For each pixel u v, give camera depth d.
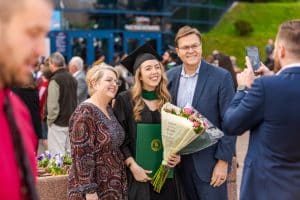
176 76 5.71
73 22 31.55
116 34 32.72
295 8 42.19
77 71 12.47
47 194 6.14
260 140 4.18
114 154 5.45
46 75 11.33
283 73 4.15
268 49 27.66
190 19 37.12
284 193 4.07
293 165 4.08
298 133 4.04
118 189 5.42
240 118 4.19
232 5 41.94
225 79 5.56
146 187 5.54
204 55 6.78
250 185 4.22
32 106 9.90
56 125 10.44
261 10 41.75
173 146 5.37
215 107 5.55
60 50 30.64
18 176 2.30
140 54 5.62
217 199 5.59
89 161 5.36
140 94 5.55
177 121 5.30
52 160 6.68
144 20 33.75
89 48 31.69
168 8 34.78
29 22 2.25
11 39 2.24
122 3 33.00
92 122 5.39
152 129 5.52
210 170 5.54
